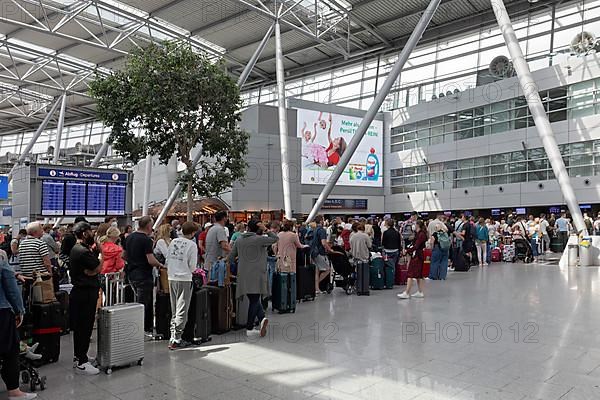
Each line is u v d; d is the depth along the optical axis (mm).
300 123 34438
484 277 14055
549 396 4523
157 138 15352
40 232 6293
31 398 4621
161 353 6266
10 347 4543
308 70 41188
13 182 16688
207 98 14914
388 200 38406
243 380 5109
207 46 34062
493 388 4750
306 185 34562
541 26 29562
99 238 8188
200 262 11477
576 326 7438
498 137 30047
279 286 8883
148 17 29719
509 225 21844
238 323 7691
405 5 30125
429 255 13719
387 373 5262
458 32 33219
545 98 27609
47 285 5926
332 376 5188
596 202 25000
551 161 17438
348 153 21281
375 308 9312
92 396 4691
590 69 25203
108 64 37875
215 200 28125
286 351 6254
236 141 16094
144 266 6891
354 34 34500
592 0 27609
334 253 11266
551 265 17547
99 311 5531
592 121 25141
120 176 17875
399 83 36906
